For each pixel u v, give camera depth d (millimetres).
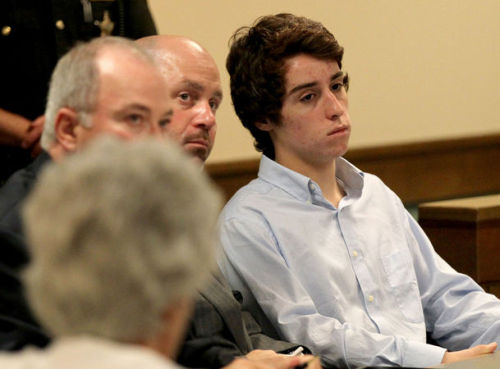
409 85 9469
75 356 1733
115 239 1721
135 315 1749
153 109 3256
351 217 4945
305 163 4961
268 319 4684
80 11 4887
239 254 4676
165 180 1779
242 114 5070
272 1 8445
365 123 9227
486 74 10023
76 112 3234
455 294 5086
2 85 4723
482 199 7070
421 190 9586
